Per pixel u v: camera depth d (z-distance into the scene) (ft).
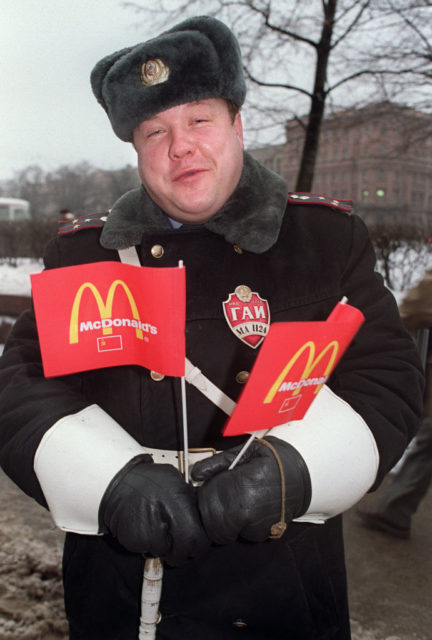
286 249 3.89
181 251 3.89
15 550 8.15
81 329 3.40
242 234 3.72
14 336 4.29
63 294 3.34
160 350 3.27
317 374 3.19
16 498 9.87
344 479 3.28
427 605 7.27
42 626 6.64
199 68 3.47
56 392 3.75
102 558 3.90
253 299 3.78
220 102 3.69
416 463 8.74
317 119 41.29
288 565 3.68
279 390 3.07
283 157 51.16
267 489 3.01
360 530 9.01
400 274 33.04
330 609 3.80
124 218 4.04
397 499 8.79
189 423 3.76
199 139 3.60
